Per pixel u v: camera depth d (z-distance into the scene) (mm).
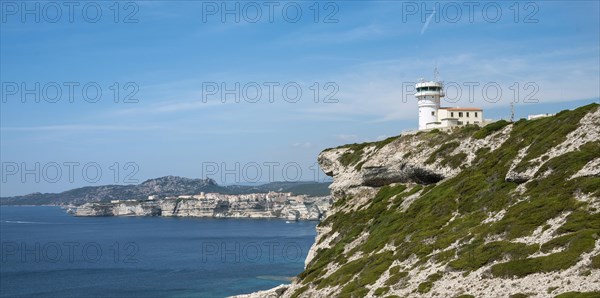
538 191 60375
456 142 94000
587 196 53344
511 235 54312
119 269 190000
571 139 66438
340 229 98188
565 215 52250
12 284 161000
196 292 143000
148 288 150625
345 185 111250
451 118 123125
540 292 42188
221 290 144875
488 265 51250
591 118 67562
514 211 58781
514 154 75125
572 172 58969
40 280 167875
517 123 87062
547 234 50656
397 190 99062
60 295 143000
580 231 47375
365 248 80688
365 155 115938
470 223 64312
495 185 70625
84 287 154250
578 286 40406
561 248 46875
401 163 99812
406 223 79000
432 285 53375
